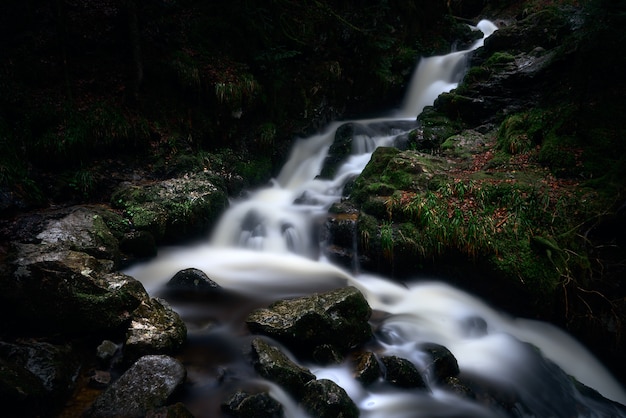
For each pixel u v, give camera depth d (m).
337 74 12.38
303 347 4.81
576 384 5.40
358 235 7.15
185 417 3.54
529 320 6.35
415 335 5.55
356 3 13.09
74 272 4.78
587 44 7.81
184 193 7.88
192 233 7.74
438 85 13.42
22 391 3.40
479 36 15.84
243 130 10.50
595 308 5.98
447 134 9.98
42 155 7.36
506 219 6.61
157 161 8.70
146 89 9.07
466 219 6.61
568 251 6.15
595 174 7.19
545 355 5.78
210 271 6.84
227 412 3.84
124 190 7.59
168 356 4.13
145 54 9.17
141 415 3.54
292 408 4.04
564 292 5.99
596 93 8.27
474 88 10.60
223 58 10.23
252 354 4.52
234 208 8.73
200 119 9.67
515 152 8.34
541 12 11.88
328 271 7.10
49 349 4.08
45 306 4.44
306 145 11.77
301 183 10.80
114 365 4.34
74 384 4.04
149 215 7.14
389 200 7.21
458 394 4.59
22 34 8.04
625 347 5.80
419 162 8.07
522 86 10.03
